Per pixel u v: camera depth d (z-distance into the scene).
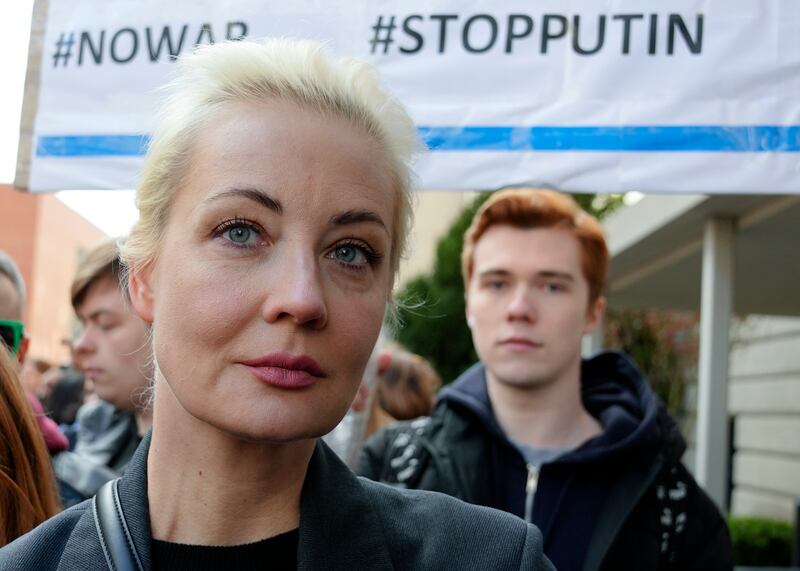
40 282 21.38
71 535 1.11
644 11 1.93
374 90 1.12
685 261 6.13
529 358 2.19
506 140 1.96
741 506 11.00
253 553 1.08
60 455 2.34
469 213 15.48
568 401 2.25
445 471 2.17
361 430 2.75
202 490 1.09
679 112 1.91
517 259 2.23
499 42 1.97
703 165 1.90
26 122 2.15
